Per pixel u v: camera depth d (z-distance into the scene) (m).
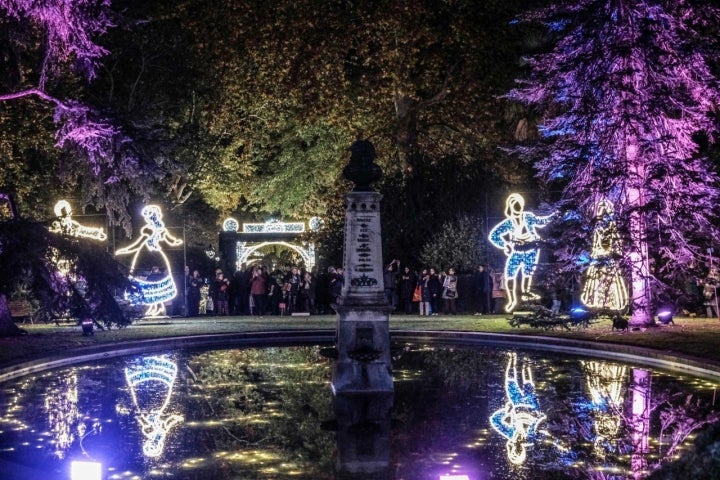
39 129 34.25
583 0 24.42
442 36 41.72
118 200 27.72
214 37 43.09
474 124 42.62
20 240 22.52
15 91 27.42
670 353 17.92
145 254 39.19
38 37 26.66
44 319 23.97
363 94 42.34
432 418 12.44
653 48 23.72
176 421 12.42
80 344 21.95
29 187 35.66
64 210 31.75
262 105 45.31
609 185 24.05
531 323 24.12
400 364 18.73
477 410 13.01
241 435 11.41
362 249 15.02
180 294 35.84
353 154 15.34
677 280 25.61
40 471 9.35
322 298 35.56
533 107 40.19
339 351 14.88
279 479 9.12
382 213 38.03
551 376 16.52
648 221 24.05
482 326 26.41
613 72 23.91
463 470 9.42
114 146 25.59
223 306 36.34
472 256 35.44
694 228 24.06
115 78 44.19
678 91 24.44
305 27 41.66
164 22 43.53
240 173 47.66
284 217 50.03
